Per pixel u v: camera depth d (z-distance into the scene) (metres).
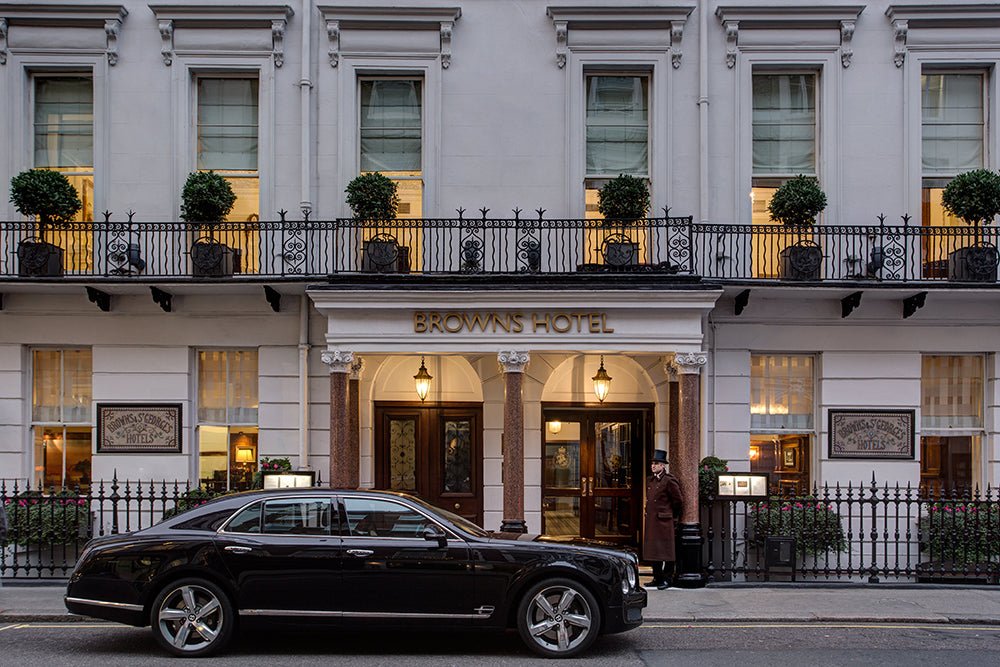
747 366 11.98
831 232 11.45
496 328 10.82
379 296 10.70
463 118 12.17
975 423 12.18
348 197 11.66
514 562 7.35
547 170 12.14
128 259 11.28
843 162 12.06
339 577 7.24
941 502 10.69
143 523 11.76
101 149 12.08
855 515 11.76
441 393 12.77
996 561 11.03
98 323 12.01
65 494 10.86
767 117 12.44
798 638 8.17
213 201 11.41
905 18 11.98
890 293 11.42
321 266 11.88
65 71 12.25
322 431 11.98
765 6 12.02
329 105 12.17
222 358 12.33
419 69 12.24
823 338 12.01
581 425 12.85
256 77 12.45
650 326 10.78
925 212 12.21
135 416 11.93
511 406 10.79
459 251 11.18
